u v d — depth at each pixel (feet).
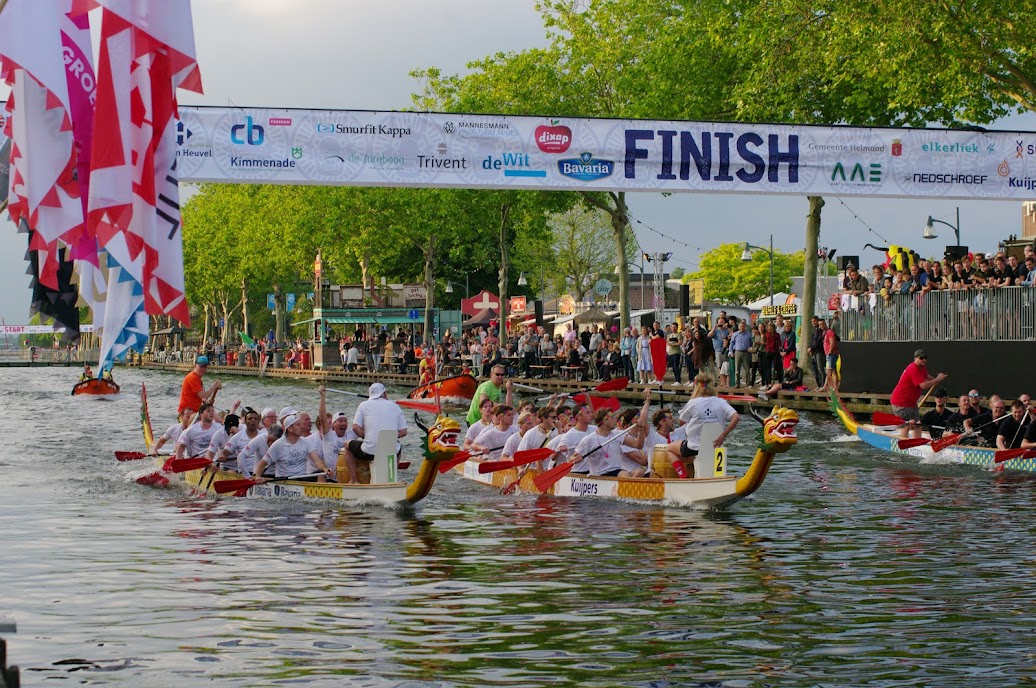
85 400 177.78
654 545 49.78
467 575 43.55
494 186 89.04
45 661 32.32
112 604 38.78
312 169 86.79
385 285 306.96
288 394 184.96
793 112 126.52
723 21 132.98
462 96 193.47
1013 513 58.54
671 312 241.14
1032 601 39.24
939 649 33.58
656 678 30.91
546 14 176.35
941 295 111.65
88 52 27.99
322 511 59.52
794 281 271.28
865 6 100.42
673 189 90.79
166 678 30.86
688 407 63.93
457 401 154.81
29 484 70.69
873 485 69.82
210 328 443.32
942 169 93.35
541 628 35.88
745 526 54.75
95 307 30.40
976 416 82.43
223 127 85.66
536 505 61.98
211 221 369.09
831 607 38.58
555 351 183.01
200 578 42.96
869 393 120.06
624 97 168.76
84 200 28.27
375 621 36.70
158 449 77.71
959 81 98.37
